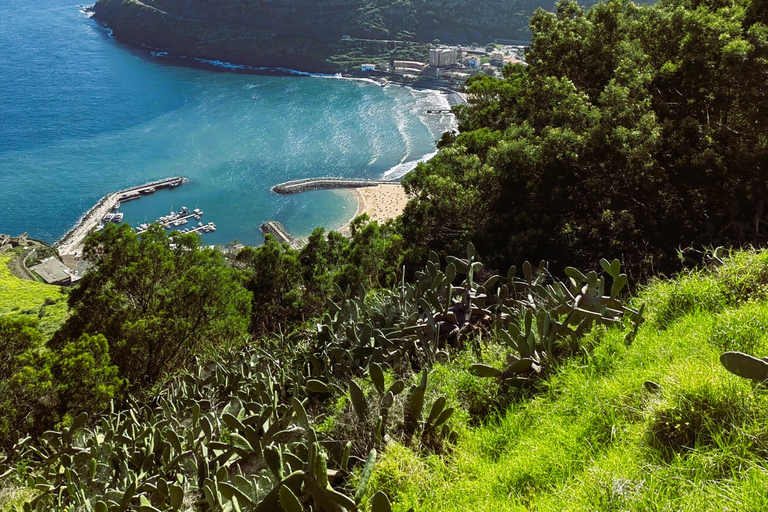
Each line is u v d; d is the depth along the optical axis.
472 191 17.09
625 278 5.71
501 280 7.25
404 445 4.47
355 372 6.27
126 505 5.01
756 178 10.75
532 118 18.36
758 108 11.45
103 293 23.31
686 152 11.71
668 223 11.30
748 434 3.22
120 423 7.64
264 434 5.07
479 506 3.63
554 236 13.29
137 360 21.20
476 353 5.97
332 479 4.18
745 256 6.23
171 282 23.88
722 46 12.10
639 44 15.75
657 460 3.42
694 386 3.61
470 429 4.81
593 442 3.93
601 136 12.62
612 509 3.08
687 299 5.79
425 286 6.93
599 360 5.03
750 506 2.74
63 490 6.59
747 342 4.37
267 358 7.68
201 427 6.02
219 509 4.15
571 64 18.48
